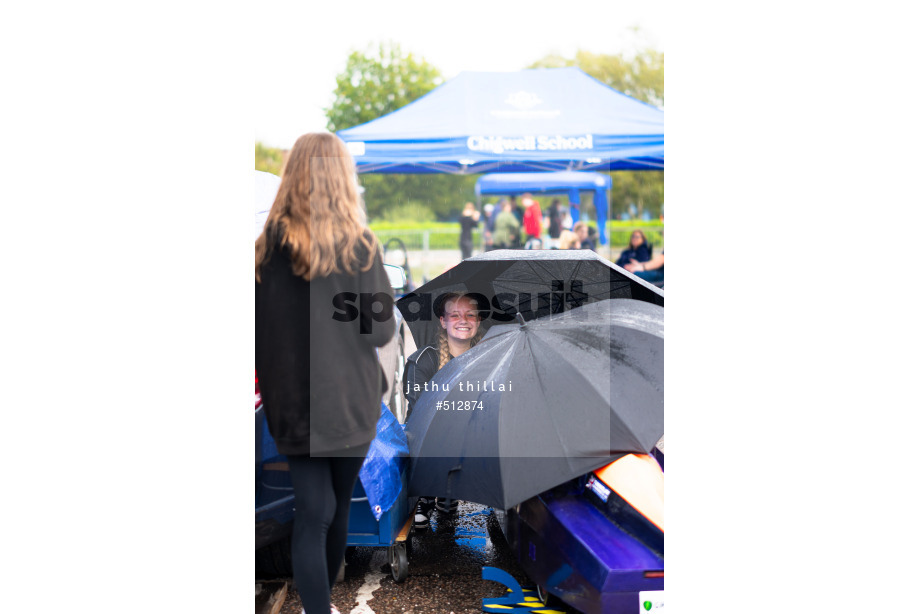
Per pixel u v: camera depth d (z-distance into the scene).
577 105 3.62
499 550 3.64
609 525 2.92
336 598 3.27
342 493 2.99
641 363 3.22
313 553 2.85
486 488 3.07
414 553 3.63
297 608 3.29
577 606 2.85
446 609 3.18
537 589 3.30
